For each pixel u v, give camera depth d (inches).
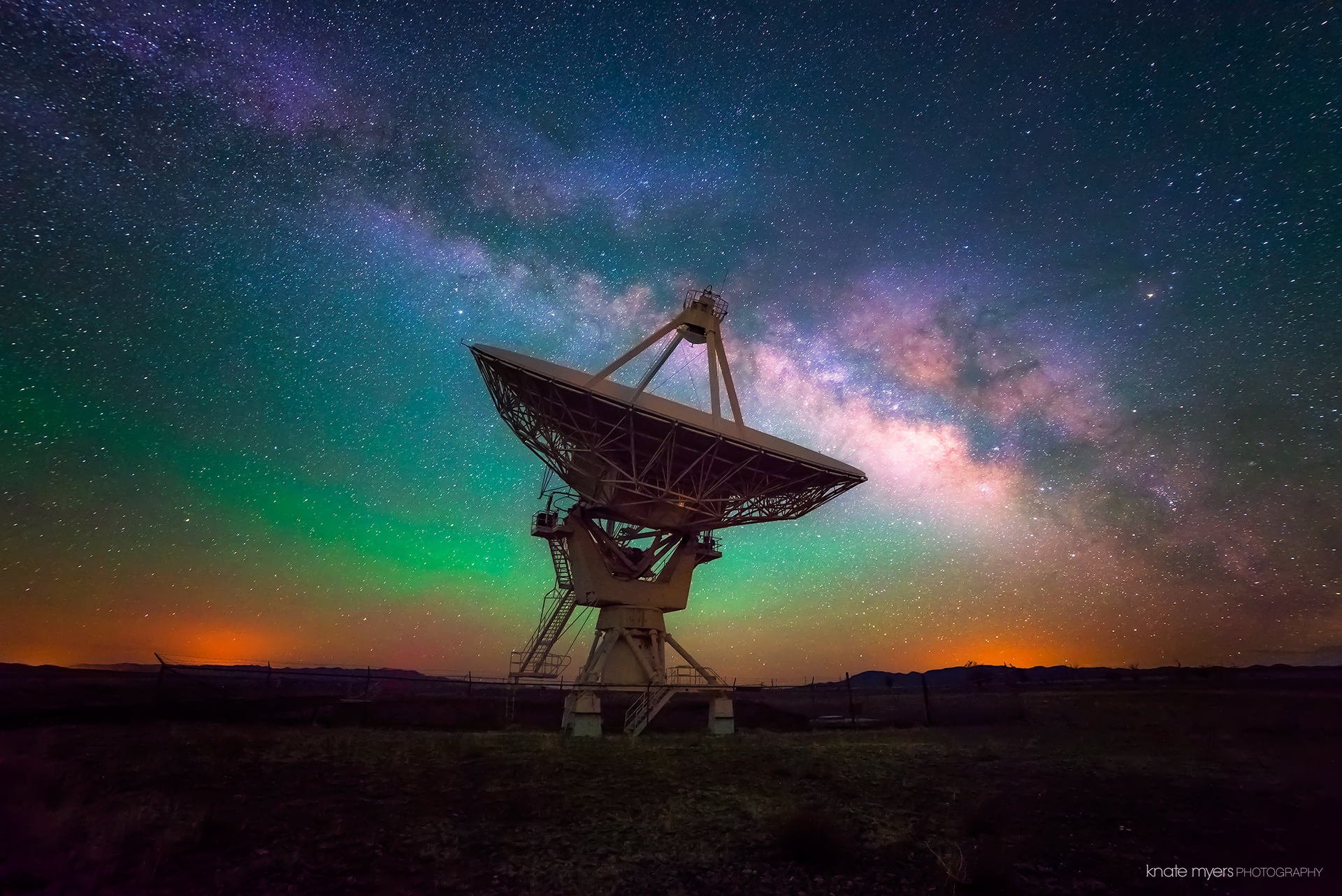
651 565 1290.6
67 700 1128.8
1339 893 350.9
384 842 403.2
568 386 1059.9
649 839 426.0
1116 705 1760.6
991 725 1380.4
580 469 1224.2
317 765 658.8
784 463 1216.2
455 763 713.0
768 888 340.2
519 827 452.8
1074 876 374.0
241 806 473.1
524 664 1251.2
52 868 324.2
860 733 1221.1
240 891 314.2
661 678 1194.0
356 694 1485.0
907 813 516.4
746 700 1788.9
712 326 1304.1
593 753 847.1
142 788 517.7
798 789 607.8
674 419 1107.9
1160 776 697.0
